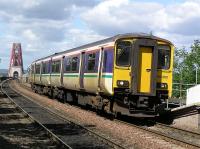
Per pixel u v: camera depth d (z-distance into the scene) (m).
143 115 19.66
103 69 20.84
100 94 21.78
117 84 19.53
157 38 20.02
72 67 27.73
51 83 35.88
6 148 13.07
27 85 70.19
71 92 29.48
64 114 23.39
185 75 32.28
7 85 71.56
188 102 20.44
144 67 19.75
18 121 19.94
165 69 20.33
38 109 26.36
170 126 18.19
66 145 12.77
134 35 19.66
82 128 17.41
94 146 13.59
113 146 13.39
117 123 19.42
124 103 19.70
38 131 16.80
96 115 22.73
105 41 21.16
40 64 43.09
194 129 18.39
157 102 20.38
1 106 27.89
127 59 19.67
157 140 15.11
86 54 24.42
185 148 13.77
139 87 19.66
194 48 33.06
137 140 14.88
